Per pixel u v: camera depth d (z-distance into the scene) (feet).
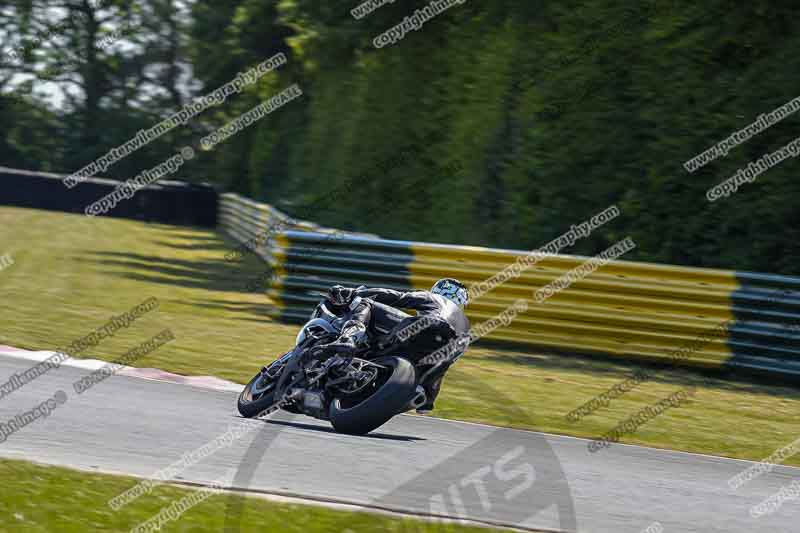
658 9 173.17
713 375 136.46
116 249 276.62
